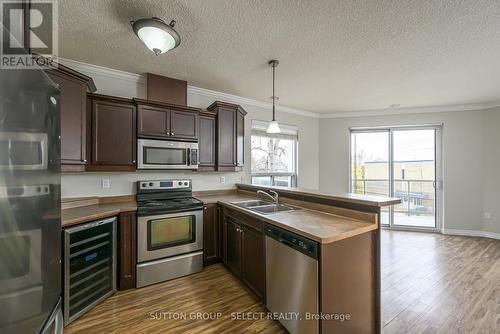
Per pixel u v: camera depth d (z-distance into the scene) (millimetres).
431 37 1990
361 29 1884
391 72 2754
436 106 4258
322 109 4531
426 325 1740
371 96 3689
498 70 2678
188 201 2805
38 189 926
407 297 2123
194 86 3275
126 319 1809
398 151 4602
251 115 3994
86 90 2256
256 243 2049
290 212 2041
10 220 739
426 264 2848
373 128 4676
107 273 2098
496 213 3930
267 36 2004
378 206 1599
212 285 2342
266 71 2750
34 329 889
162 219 2430
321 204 2053
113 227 2160
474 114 4094
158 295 2156
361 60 2447
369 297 1590
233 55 2350
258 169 4133
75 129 2105
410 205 4527
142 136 2578
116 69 2721
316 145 4863
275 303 1760
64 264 1701
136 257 2291
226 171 3369
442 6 1596
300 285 1489
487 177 4004
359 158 4828
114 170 2477
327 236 1331
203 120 3100
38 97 927
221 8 1643
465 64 2523
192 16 1733
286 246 1627
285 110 4426
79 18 1757
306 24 1822
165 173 3123
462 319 1806
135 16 1737
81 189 2562
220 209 2898
